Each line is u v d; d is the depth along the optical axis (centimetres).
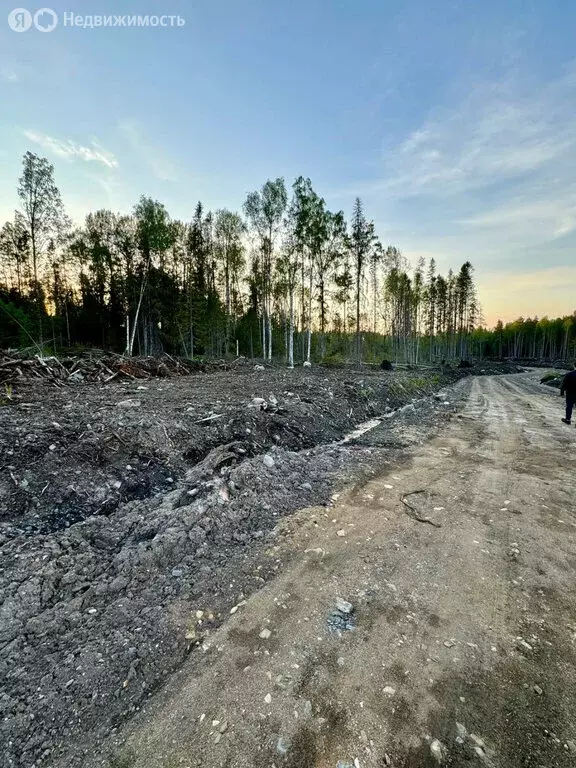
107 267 3141
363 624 271
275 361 2992
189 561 348
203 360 2191
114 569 330
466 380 2989
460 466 644
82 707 212
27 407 711
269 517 443
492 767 176
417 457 702
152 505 446
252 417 775
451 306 5384
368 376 1877
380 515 451
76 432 585
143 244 2589
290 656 243
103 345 3419
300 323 3941
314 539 395
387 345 5078
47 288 3123
